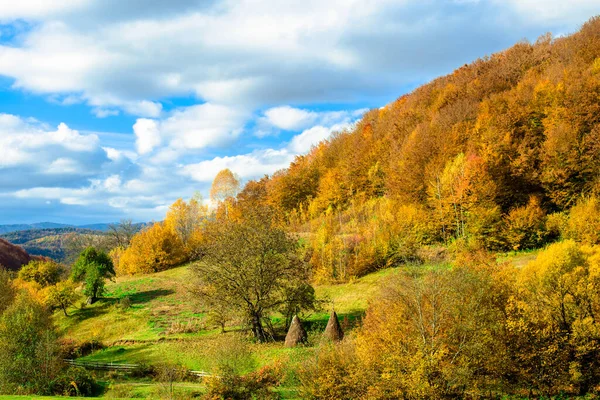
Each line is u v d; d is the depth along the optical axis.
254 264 40.62
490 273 27.75
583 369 25.02
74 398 25.66
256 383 28.23
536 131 67.19
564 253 30.38
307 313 47.16
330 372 24.78
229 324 46.91
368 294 49.50
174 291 64.19
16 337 34.41
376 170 89.06
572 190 54.81
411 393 22.34
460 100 89.06
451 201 58.88
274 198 105.44
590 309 25.81
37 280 72.00
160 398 27.88
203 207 108.94
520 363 25.30
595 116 60.34
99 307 59.03
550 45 98.00
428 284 24.67
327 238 65.81
